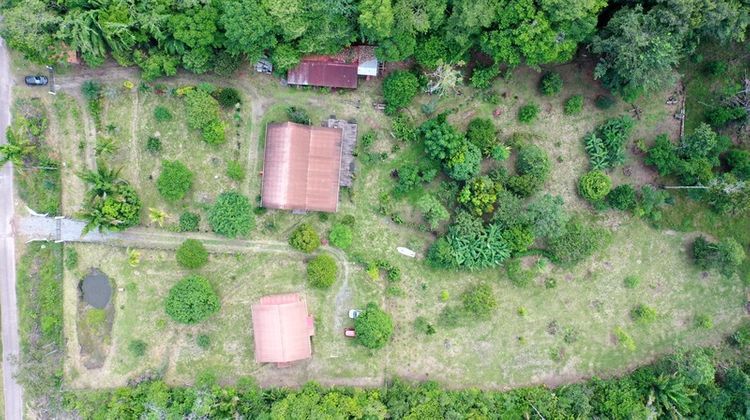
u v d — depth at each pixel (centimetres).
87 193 4447
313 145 4434
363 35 4219
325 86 4547
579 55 4647
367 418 4400
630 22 3978
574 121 4731
